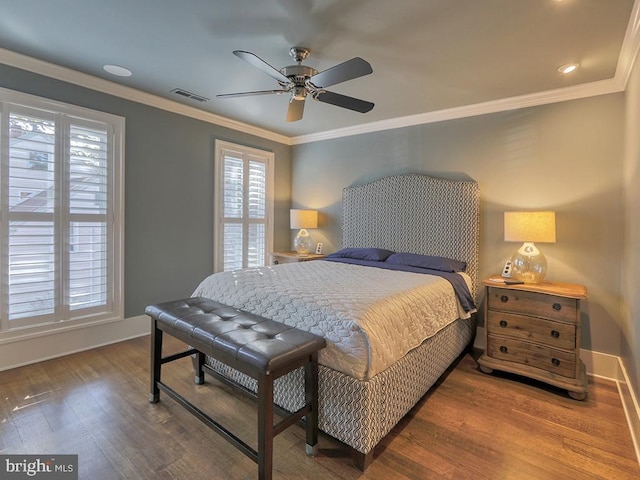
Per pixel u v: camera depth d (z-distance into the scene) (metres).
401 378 1.96
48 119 2.74
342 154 4.45
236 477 1.60
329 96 2.46
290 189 5.07
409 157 3.85
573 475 1.65
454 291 2.79
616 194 2.70
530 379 2.67
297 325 1.91
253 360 1.52
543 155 3.02
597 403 2.33
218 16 1.99
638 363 2.01
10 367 2.63
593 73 2.57
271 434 1.52
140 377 2.55
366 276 2.72
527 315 2.62
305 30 2.11
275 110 3.72
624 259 2.60
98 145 3.05
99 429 1.93
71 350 2.95
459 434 1.96
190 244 3.81
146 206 3.41
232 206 4.23
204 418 1.82
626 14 1.85
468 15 1.91
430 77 2.72
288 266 3.29
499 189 3.26
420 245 3.67
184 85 3.07
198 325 1.90
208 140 3.94
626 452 1.83
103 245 3.11
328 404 1.76
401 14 1.92
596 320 2.80
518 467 1.70
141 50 2.43
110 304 3.18
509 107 3.18
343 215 4.36
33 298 2.73
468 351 3.26
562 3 1.78
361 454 1.66
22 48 2.43
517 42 2.18
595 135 2.78
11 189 2.58
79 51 2.46
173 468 1.65
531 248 2.82
